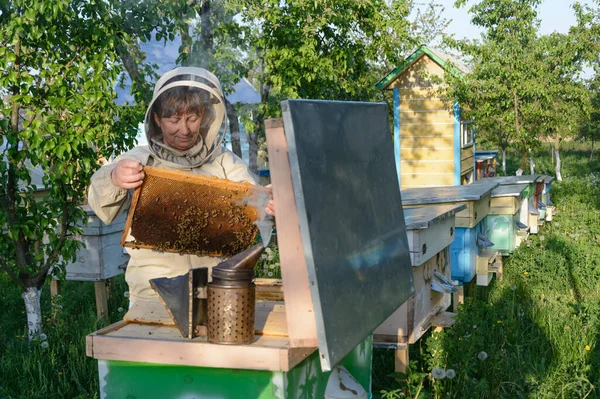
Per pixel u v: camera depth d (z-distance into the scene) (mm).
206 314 1863
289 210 1665
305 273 1662
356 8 9664
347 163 1918
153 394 1874
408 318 3852
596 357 4492
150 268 2393
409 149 13844
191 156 2434
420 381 3848
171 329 1950
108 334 1892
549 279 6777
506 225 7270
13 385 4137
